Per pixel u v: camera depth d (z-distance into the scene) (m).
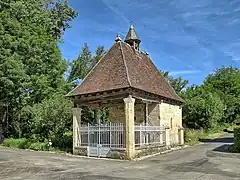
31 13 34.41
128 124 18.28
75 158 18.20
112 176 11.52
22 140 26.09
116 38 23.19
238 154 18.67
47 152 21.73
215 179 10.77
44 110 25.19
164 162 15.93
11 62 29.58
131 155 17.95
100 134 19.80
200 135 36.34
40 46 33.38
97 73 21.81
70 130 25.61
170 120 24.34
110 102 21.31
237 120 50.09
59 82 36.53
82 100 21.19
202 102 42.41
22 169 13.34
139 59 24.17
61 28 42.00
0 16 30.89
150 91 20.73
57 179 10.98
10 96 31.30
